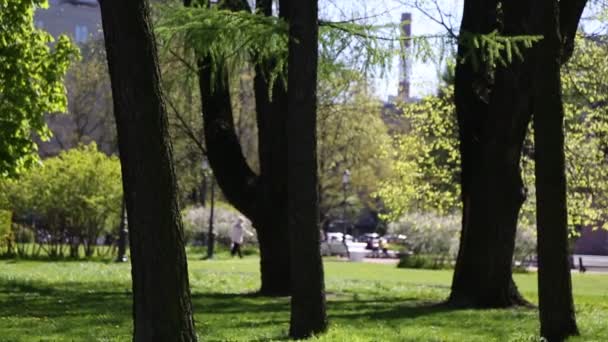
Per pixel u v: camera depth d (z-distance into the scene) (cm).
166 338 682
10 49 1880
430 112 3212
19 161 1939
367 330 1101
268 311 1363
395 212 3409
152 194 680
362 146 4812
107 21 680
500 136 1537
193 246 4831
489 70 1612
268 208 1736
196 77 1321
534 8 1017
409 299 1758
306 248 973
